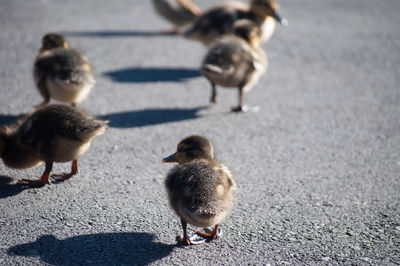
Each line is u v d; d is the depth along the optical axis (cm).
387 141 821
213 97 954
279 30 1480
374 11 1727
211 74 873
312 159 743
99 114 867
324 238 534
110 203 583
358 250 514
